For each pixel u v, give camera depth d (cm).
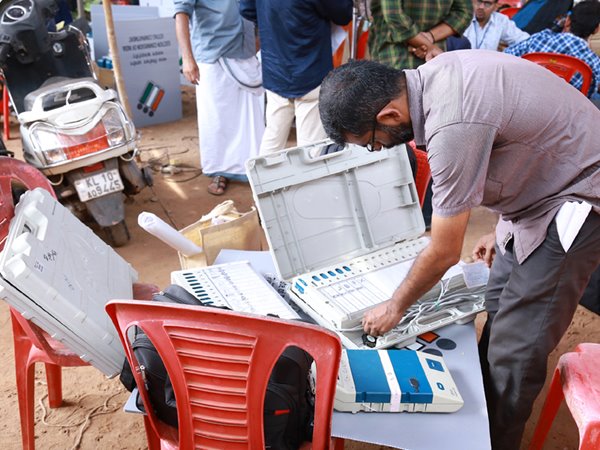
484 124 141
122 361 170
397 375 154
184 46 402
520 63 153
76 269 176
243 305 180
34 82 380
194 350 129
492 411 190
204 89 419
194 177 470
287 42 345
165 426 152
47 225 174
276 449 142
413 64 347
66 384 252
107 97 340
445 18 340
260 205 196
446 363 170
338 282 193
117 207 351
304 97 360
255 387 129
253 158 194
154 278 333
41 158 320
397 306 167
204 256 225
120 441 222
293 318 175
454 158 141
